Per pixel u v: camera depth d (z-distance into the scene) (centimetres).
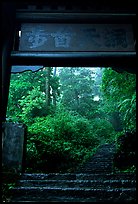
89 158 1186
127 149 946
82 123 1611
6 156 630
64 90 2397
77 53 609
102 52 609
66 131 1344
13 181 583
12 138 643
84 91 2384
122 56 605
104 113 2375
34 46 627
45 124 1298
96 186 580
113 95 1238
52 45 626
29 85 1545
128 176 651
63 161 1048
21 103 1402
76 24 644
